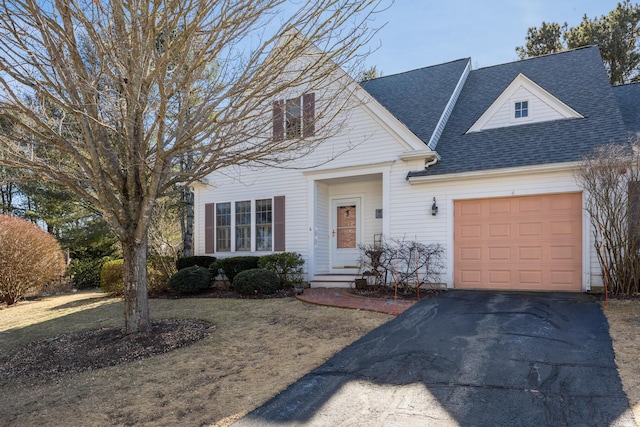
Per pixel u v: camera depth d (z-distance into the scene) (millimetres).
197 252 13258
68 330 7195
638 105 10625
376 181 11711
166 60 5230
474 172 9328
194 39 5406
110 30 5148
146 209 5887
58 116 6855
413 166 10203
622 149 7754
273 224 11945
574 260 8672
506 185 9219
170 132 6094
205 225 13125
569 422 3141
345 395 3826
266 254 12016
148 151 6133
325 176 11328
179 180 6133
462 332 5730
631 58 20125
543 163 8711
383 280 10109
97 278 16891
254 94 5488
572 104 10273
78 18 4953
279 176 12023
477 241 9570
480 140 10406
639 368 4125
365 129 10781
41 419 3631
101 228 19016
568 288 8688
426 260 9586
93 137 5676
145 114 5891
